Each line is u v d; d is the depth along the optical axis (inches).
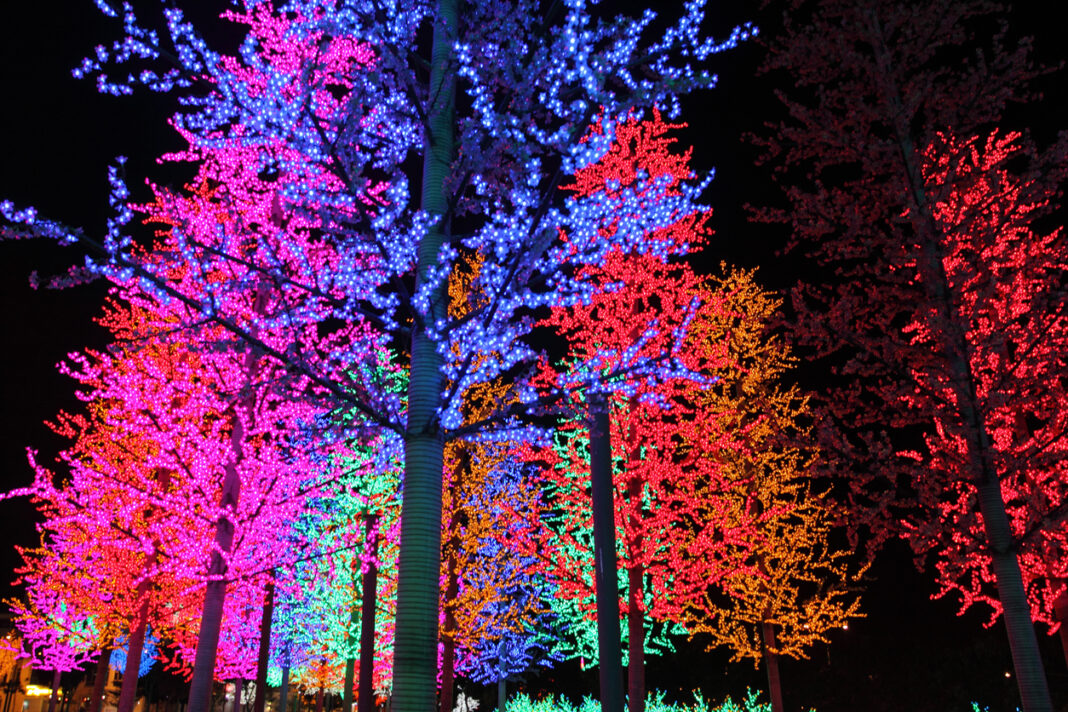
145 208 414.0
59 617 572.4
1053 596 383.2
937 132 327.6
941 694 646.5
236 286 293.7
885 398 316.8
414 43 329.7
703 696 762.8
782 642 567.2
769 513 500.1
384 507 570.6
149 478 529.3
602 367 293.3
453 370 276.8
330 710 1379.2
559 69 281.4
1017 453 297.4
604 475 290.5
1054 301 281.9
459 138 319.9
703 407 542.0
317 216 290.0
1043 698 251.8
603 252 288.7
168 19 287.3
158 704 1456.7
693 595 459.5
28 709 1462.8
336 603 701.9
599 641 271.3
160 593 528.7
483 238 295.7
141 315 505.0
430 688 243.1
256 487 458.6
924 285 314.7
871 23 328.2
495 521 559.5
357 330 447.5
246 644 703.1
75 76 283.9
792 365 588.7
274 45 434.9
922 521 302.7
